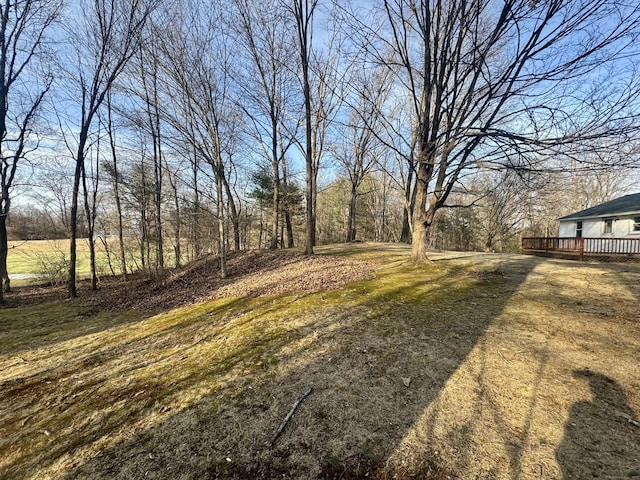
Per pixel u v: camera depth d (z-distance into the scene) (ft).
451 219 106.11
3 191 37.27
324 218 112.88
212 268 37.47
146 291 31.37
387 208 113.39
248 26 39.11
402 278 24.12
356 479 6.50
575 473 6.24
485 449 7.05
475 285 21.39
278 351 12.96
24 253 45.83
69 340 18.45
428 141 23.68
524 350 11.69
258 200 68.39
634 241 40.19
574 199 84.12
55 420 9.65
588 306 16.38
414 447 7.25
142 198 44.19
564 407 8.35
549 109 14.38
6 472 7.55
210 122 30.14
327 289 22.02
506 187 65.77
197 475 6.88
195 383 11.00
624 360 10.62
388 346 12.66
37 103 35.45
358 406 8.96
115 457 7.68
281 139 56.49
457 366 10.79
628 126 11.96
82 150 32.65
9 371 14.28
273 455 7.32
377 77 51.08
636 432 7.29
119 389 11.25
